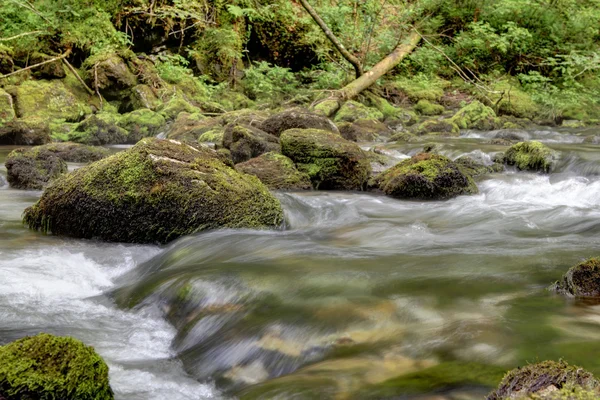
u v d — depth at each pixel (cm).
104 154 1029
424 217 669
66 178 606
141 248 566
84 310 406
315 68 1883
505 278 398
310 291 375
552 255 463
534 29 1919
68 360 246
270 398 259
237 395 277
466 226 618
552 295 363
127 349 344
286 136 857
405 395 247
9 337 350
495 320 319
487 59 1956
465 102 1742
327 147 833
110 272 507
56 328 368
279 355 310
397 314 335
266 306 362
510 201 763
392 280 394
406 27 1756
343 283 389
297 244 520
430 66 1895
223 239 538
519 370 227
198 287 395
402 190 773
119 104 1591
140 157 582
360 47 1772
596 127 1580
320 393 255
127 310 409
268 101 1730
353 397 250
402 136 1321
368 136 1341
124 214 575
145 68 1630
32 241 572
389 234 568
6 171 894
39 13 1473
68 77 1552
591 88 1833
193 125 1355
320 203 726
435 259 454
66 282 463
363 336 313
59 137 1331
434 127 1467
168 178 572
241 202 589
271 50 1892
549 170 927
